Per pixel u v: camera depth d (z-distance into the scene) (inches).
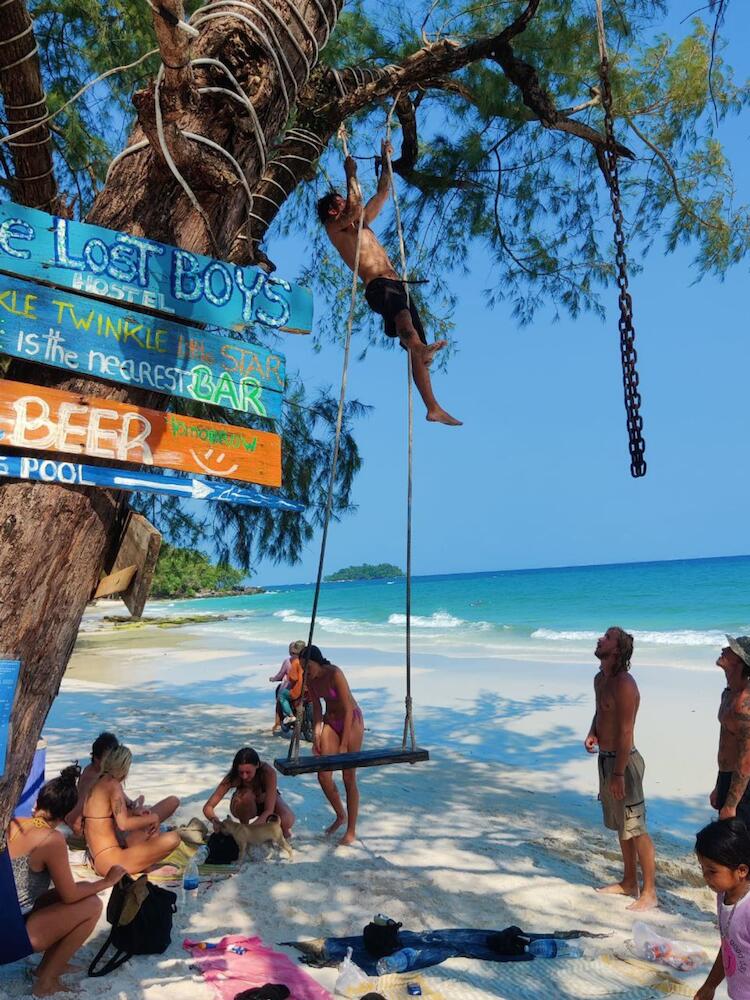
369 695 620.7
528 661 802.8
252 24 116.9
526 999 161.9
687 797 345.1
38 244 102.8
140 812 219.6
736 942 114.7
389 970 170.2
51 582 102.3
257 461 121.4
